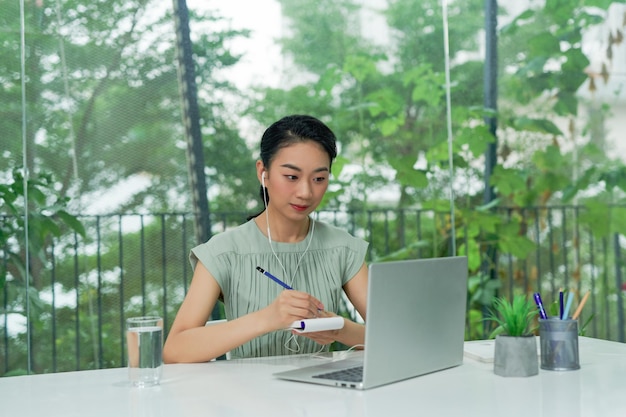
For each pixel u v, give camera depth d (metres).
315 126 1.76
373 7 3.53
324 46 3.47
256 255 1.86
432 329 1.47
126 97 3.24
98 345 3.20
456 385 1.36
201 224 3.33
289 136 1.75
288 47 3.44
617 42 3.69
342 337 1.68
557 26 3.66
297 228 1.90
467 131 3.63
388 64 3.55
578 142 3.69
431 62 3.60
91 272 3.20
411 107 3.58
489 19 3.64
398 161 3.58
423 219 3.61
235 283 1.84
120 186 3.24
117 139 3.23
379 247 3.55
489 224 3.65
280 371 1.52
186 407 1.22
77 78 3.19
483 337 3.62
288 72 3.44
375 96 3.54
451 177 3.63
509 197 3.66
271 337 1.86
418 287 1.43
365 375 1.33
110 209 3.22
